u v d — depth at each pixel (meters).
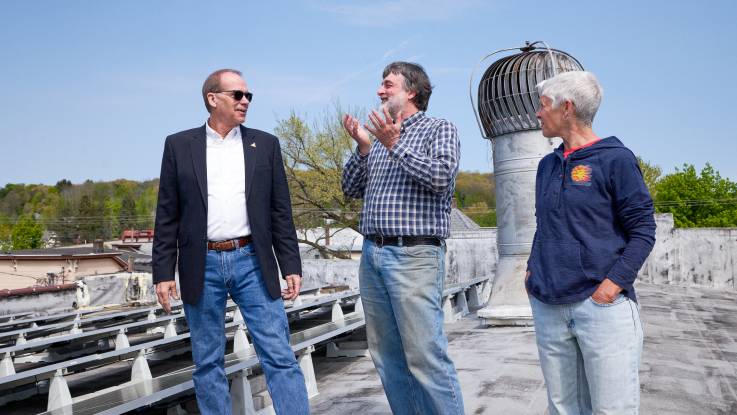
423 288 2.83
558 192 2.40
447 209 2.93
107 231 93.81
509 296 6.75
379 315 3.02
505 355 5.04
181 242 2.93
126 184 137.75
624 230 2.33
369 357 5.68
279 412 2.89
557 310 2.39
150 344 5.01
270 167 3.01
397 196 2.85
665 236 15.32
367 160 3.14
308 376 4.30
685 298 10.58
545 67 6.63
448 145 2.82
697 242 14.63
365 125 2.77
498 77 6.74
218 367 3.00
